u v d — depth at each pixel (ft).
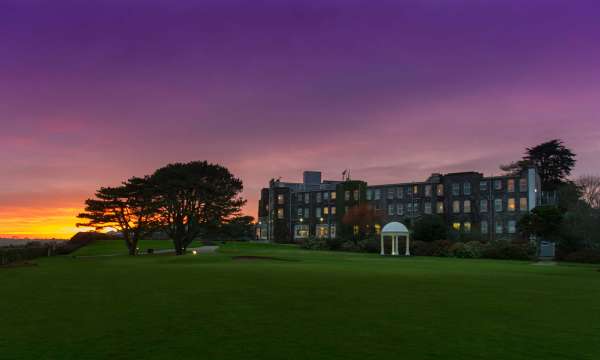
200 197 259.60
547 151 413.80
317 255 219.20
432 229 296.51
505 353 39.78
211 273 111.14
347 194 381.81
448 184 346.13
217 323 50.62
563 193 315.17
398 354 39.27
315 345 41.86
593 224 230.07
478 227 331.36
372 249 286.46
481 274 114.32
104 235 417.08
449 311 58.03
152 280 94.84
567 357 38.70
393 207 364.79
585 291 80.12
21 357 38.50
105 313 56.49
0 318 53.78
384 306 61.36
